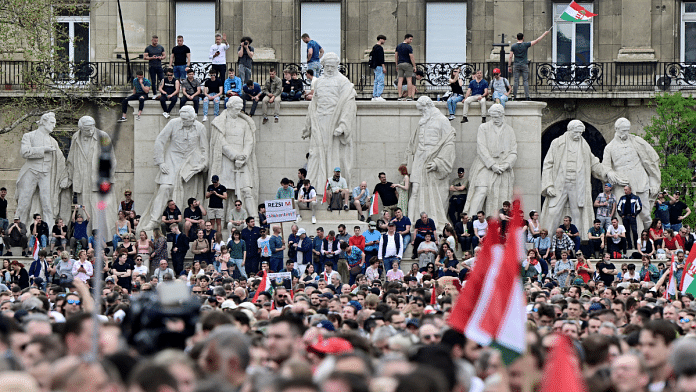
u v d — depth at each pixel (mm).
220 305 48812
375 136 93688
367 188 89625
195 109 92438
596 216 91250
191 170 90500
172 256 81062
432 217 90562
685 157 108812
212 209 87625
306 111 93688
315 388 17297
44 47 104812
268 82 93750
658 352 26906
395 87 116062
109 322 26156
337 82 90812
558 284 73000
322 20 118562
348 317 41031
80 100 113062
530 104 93438
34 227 84688
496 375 23156
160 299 24812
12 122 106062
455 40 118250
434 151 90938
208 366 21688
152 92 98000
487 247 25562
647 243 84750
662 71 116750
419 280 71812
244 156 90312
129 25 117062
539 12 117500
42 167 90688
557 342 20422
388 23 117312
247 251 78750
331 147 90250
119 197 111562
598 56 117312
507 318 24859
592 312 40406
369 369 21594
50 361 23422
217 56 94625
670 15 116688
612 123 116375
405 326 35156
